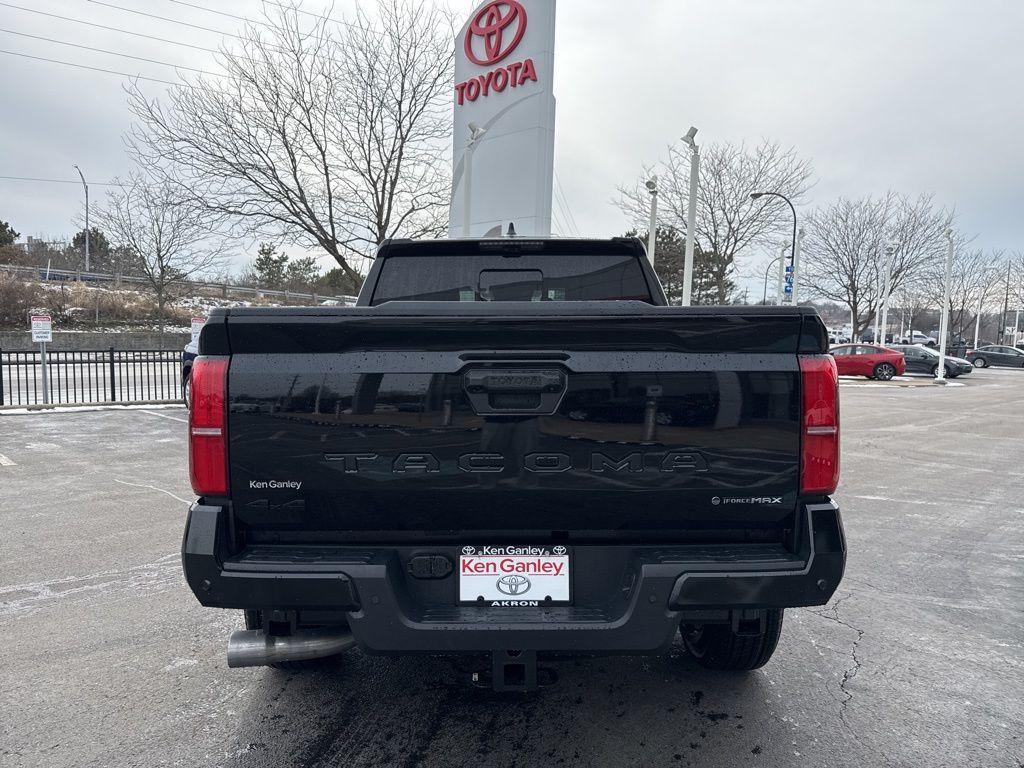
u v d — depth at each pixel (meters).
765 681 3.16
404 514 2.23
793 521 2.25
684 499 2.21
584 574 2.26
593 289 3.79
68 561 4.87
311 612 2.36
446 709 2.89
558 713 2.86
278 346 2.18
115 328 33.28
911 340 60.72
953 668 3.32
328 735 2.69
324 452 2.18
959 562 5.00
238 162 16.72
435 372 2.17
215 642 3.56
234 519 2.22
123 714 2.85
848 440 11.59
